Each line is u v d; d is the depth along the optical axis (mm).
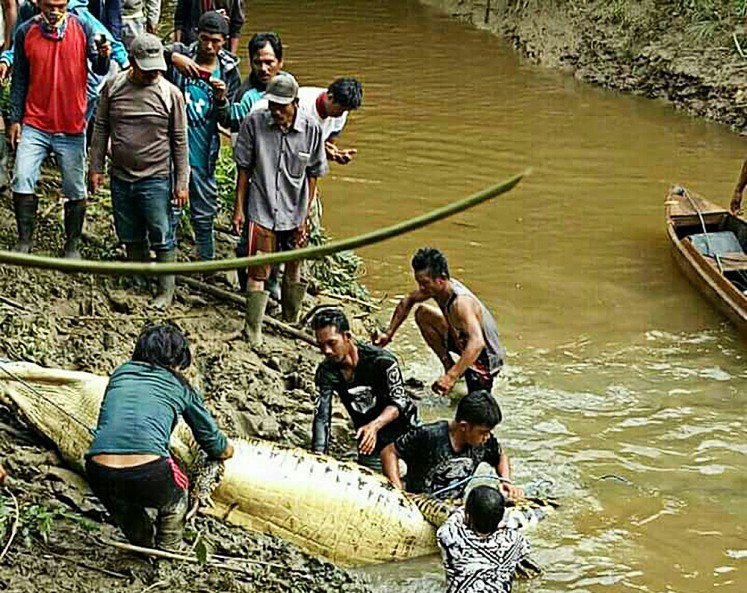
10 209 10109
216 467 7082
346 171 15516
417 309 9555
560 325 11242
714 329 11164
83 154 9250
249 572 7008
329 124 9898
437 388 8727
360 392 8133
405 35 23688
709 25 19875
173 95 8977
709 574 7559
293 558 7316
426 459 7793
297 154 9312
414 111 18422
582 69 20953
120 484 6312
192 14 11797
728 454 8984
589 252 13055
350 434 8859
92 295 9406
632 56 20438
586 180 15430
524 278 12336
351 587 7211
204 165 9883
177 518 6715
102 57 9125
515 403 9695
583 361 10500
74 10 9195
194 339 9344
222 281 10500
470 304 8914
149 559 6758
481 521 6648
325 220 13781
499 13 24172
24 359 8242
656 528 8023
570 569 7555
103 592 6402
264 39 9742
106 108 9023
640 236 13523
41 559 6559
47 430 7512
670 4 20906
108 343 8812
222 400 8688
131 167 9055
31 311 8859
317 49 22453
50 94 8922
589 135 17453
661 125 18156
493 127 17734
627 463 8828
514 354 10609
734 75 18828
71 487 7309
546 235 13523
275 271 10445
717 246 12711
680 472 8727
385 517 7523
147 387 6520
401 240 13289
